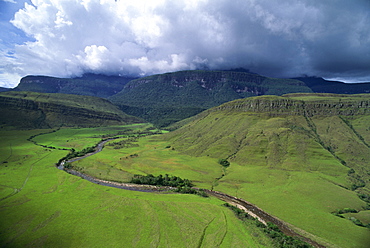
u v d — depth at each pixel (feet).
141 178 618.44
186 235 346.33
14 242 315.17
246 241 337.31
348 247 337.31
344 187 547.49
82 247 308.81
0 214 387.96
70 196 471.21
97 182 593.42
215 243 329.72
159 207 431.02
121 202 447.42
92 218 382.83
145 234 343.26
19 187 509.76
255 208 470.39
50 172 621.31
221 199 507.30
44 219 375.86
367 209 456.04
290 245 328.70
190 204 452.35
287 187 545.85
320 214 431.43
